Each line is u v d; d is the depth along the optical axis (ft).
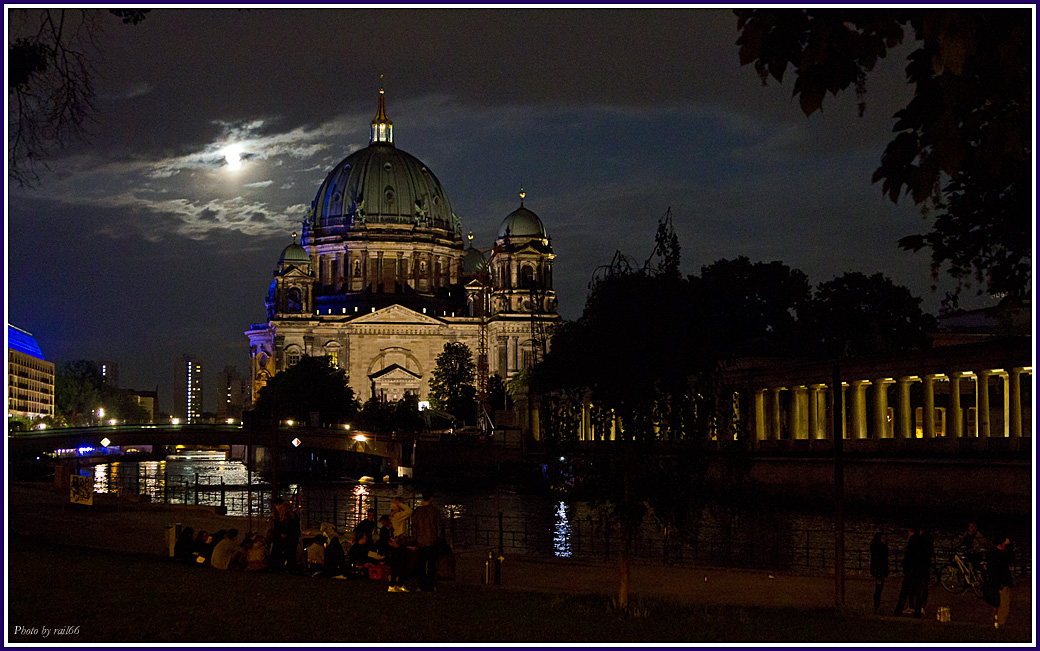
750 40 62.49
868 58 61.11
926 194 62.23
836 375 132.67
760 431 386.93
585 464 120.88
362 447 596.29
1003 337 309.63
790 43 62.28
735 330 426.51
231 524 238.89
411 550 121.39
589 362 117.60
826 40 61.26
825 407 398.83
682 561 196.95
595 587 146.20
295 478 568.82
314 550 142.10
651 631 95.45
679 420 115.75
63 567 120.47
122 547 194.49
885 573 128.57
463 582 144.25
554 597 121.39
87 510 269.44
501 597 118.83
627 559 115.75
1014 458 279.28
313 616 93.56
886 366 339.57
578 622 98.53
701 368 117.60
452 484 504.84
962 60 57.36
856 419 354.13
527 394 527.81
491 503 384.47
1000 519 270.05
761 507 150.71
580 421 123.85
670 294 116.57
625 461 117.19
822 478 331.57
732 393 120.06
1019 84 60.49
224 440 615.98
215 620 89.86
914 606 125.18
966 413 413.59
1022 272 104.58
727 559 197.67
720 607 115.44
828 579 156.15
